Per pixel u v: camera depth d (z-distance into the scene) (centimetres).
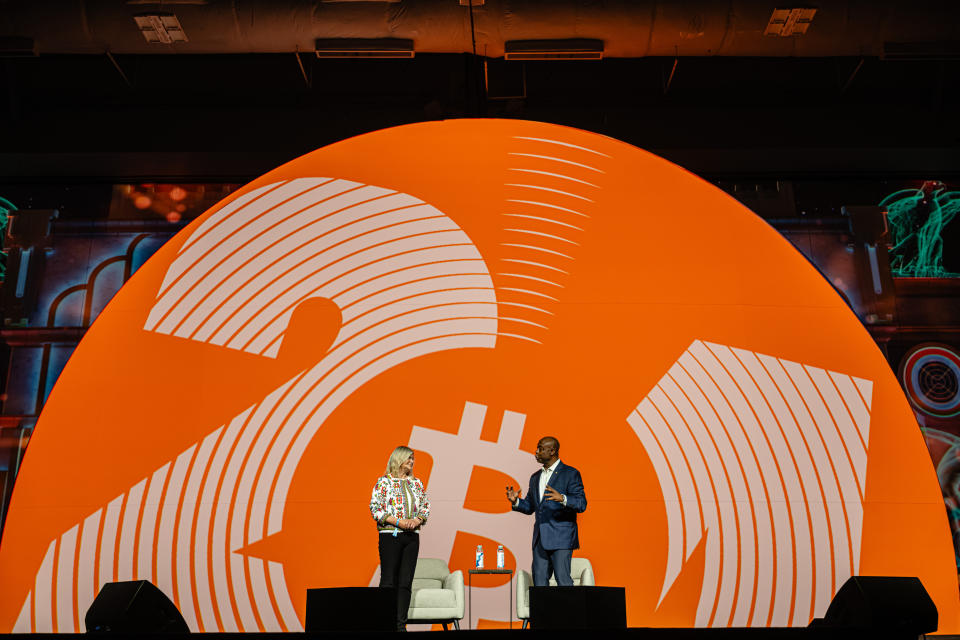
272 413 670
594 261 702
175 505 652
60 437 663
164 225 826
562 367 679
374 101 864
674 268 701
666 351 683
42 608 631
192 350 684
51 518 647
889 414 672
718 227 711
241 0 684
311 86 862
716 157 840
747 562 644
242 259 705
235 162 836
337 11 691
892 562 642
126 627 392
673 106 866
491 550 645
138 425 667
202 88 859
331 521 649
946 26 691
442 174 724
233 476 658
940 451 767
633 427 667
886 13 684
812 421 671
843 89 844
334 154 731
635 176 724
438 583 611
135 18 689
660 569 642
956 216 829
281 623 631
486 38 713
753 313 692
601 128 855
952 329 798
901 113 841
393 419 668
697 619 634
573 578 615
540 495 555
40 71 841
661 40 714
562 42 719
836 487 657
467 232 708
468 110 848
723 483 658
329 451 663
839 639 357
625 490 656
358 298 695
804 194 840
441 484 656
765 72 859
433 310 691
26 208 824
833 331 689
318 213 715
